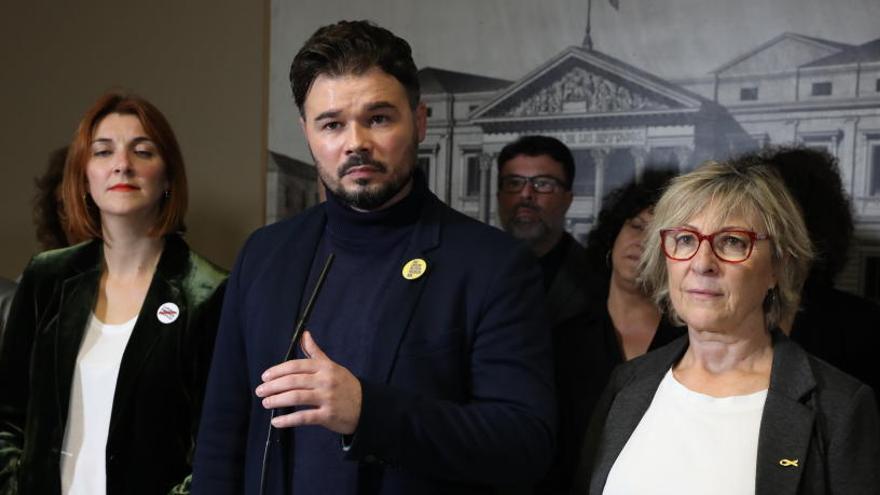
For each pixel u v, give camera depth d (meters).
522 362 1.36
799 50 2.13
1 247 3.03
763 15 2.16
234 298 1.57
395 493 1.34
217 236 2.74
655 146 2.25
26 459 1.85
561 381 1.98
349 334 1.40
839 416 1.26
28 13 3.00
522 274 1.41
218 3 2.74
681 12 2.23
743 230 1.32
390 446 1.24
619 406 1.45
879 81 2.06
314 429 1.39
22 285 1.98
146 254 1.97
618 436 1.41
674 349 1.47
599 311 2.05
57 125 2.97
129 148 1.90
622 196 2.13
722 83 2.20
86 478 1.81
